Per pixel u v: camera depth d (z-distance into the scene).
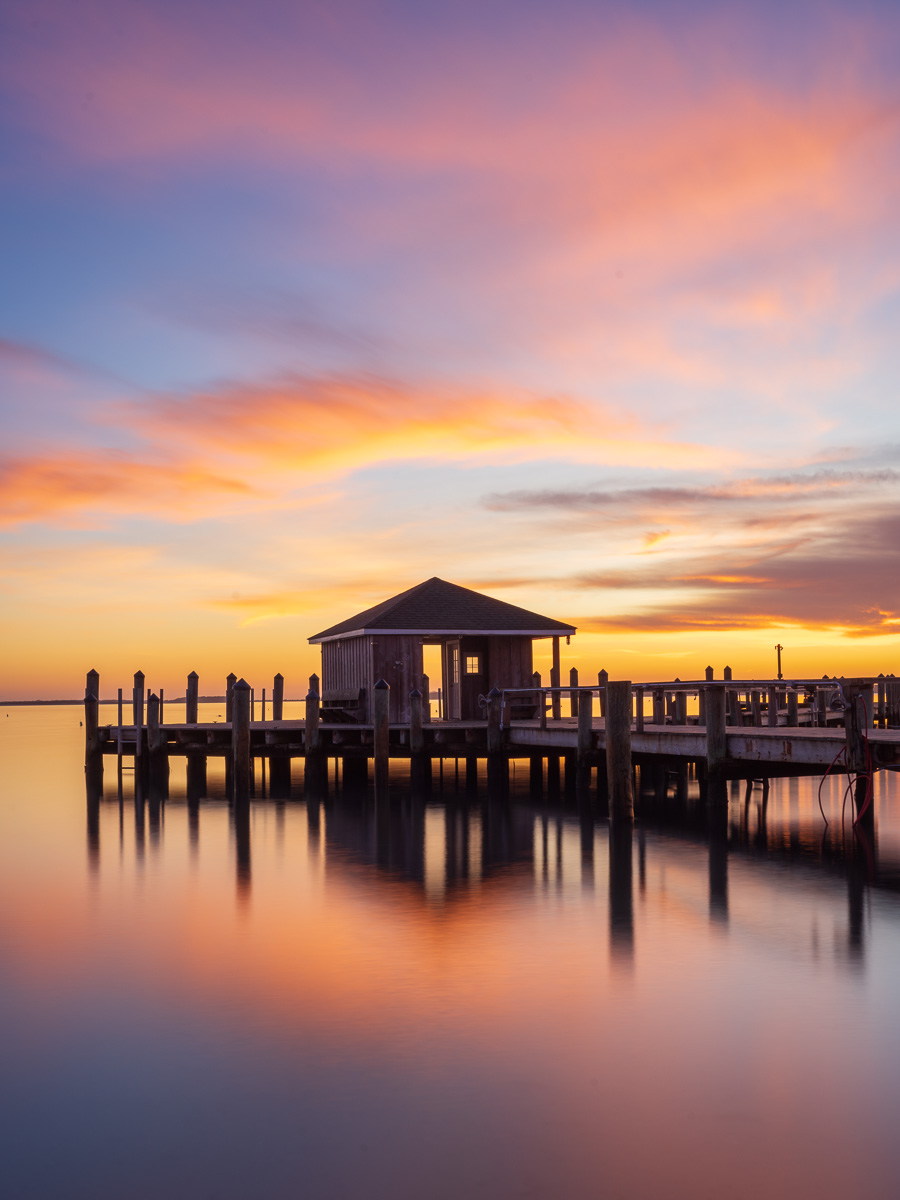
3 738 71.62
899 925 11.04
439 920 11.69
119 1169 5.93
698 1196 5.48
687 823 19.25
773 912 11.71
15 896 13.72
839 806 22.06
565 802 23.03
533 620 31.27
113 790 28.53
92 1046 7.84
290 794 26.23
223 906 12.87
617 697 18.67
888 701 31.34
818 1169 5.72
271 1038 7.89
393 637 30.08
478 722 29.67
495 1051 7.47
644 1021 8.02
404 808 22.58
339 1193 5.59
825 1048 7.40
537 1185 5.61
